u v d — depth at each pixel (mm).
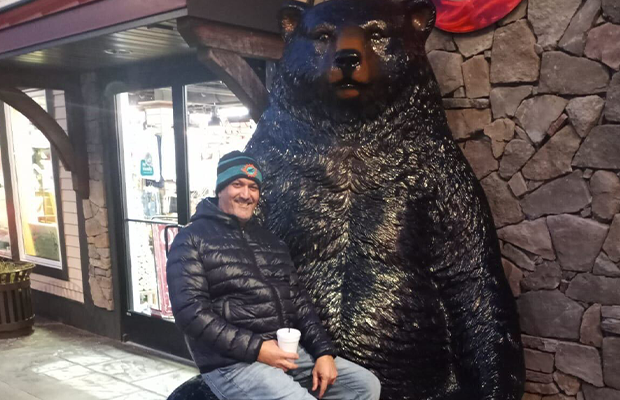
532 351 2752
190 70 4043
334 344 2207
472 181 2529
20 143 5969
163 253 4621
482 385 2217
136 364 4508
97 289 5168
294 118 2514
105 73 4691
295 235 2381
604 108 2484
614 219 2492
